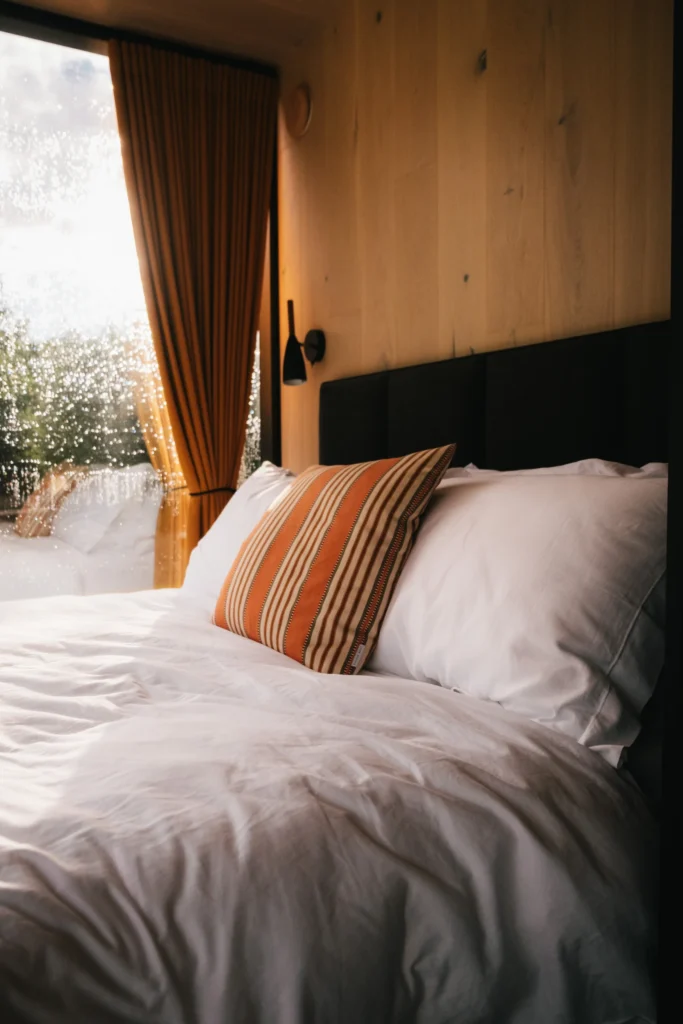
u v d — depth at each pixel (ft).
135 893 2.14
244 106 9.78
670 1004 2.63
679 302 2.60
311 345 9.27
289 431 10.19
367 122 8.20
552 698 3.25
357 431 7.98
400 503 4.49
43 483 9.16
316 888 2.30
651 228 5.06
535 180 5.98
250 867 2.27
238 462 10.08
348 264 8.64
